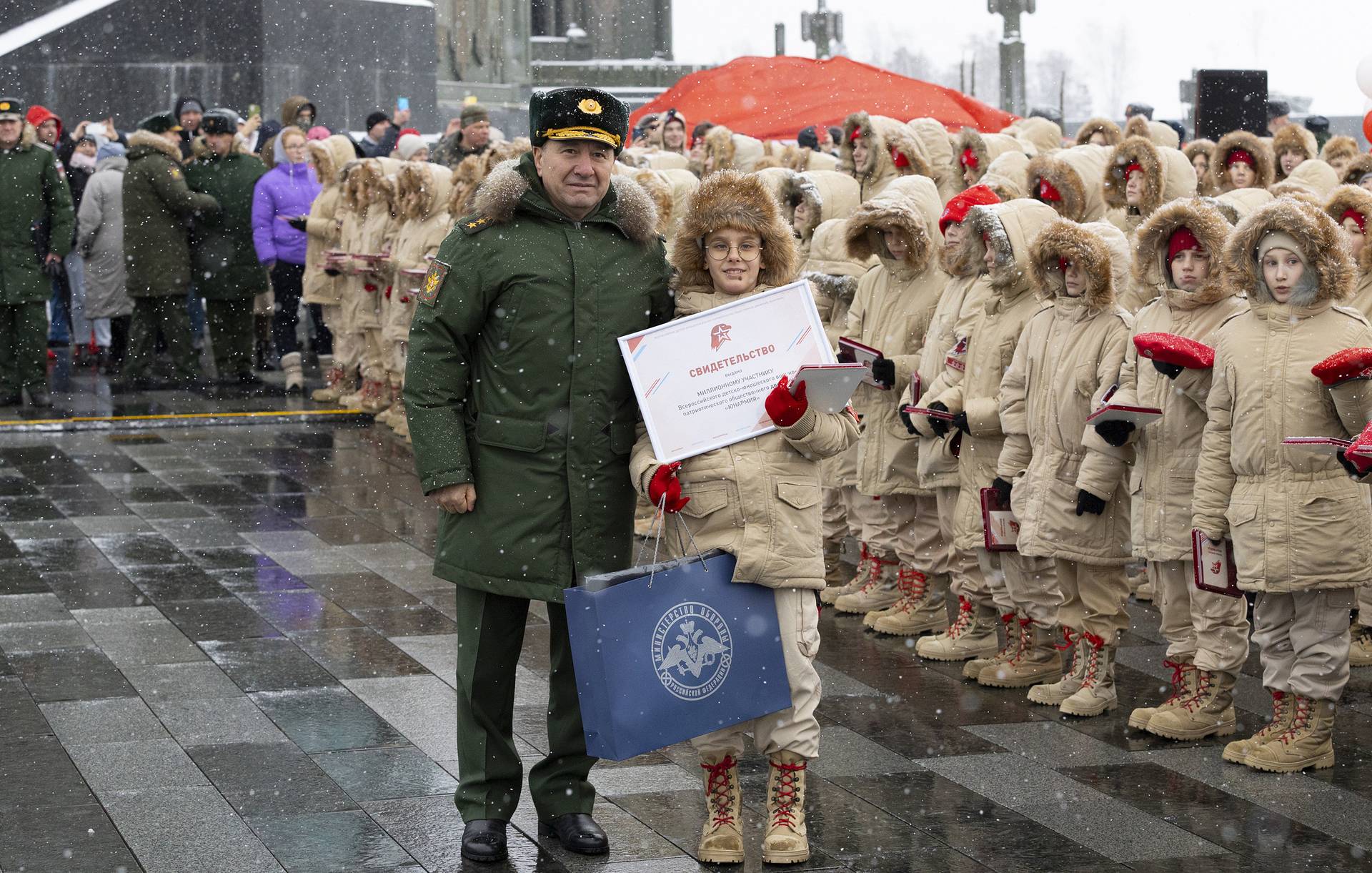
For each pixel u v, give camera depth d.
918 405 7.06
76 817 5.05
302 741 5.80
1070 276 6.19
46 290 14.20
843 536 8.45
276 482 10.98
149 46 20.34
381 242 12.81
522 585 4.65
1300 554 5.41
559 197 4.69
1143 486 6.04
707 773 4.81
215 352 15.77
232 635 7.23
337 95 21.00
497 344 4.66
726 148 11.98
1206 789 5.41
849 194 8.84
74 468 11.45
